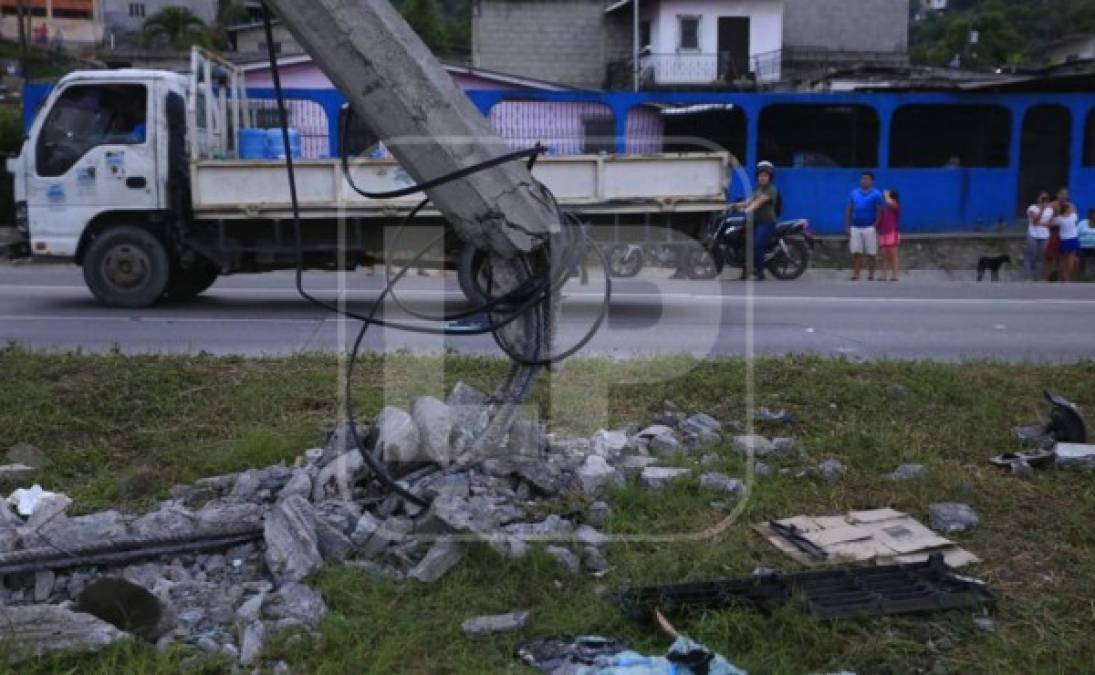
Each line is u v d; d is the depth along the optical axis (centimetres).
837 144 2508
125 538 439
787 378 782
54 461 588
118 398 693
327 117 2017
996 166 2531
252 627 374
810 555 459
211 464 577
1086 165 2562
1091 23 5375
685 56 3375
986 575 442
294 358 848
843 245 2227
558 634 385
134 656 357
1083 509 519
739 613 391
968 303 1426
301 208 1186
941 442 633
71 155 1209
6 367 771
